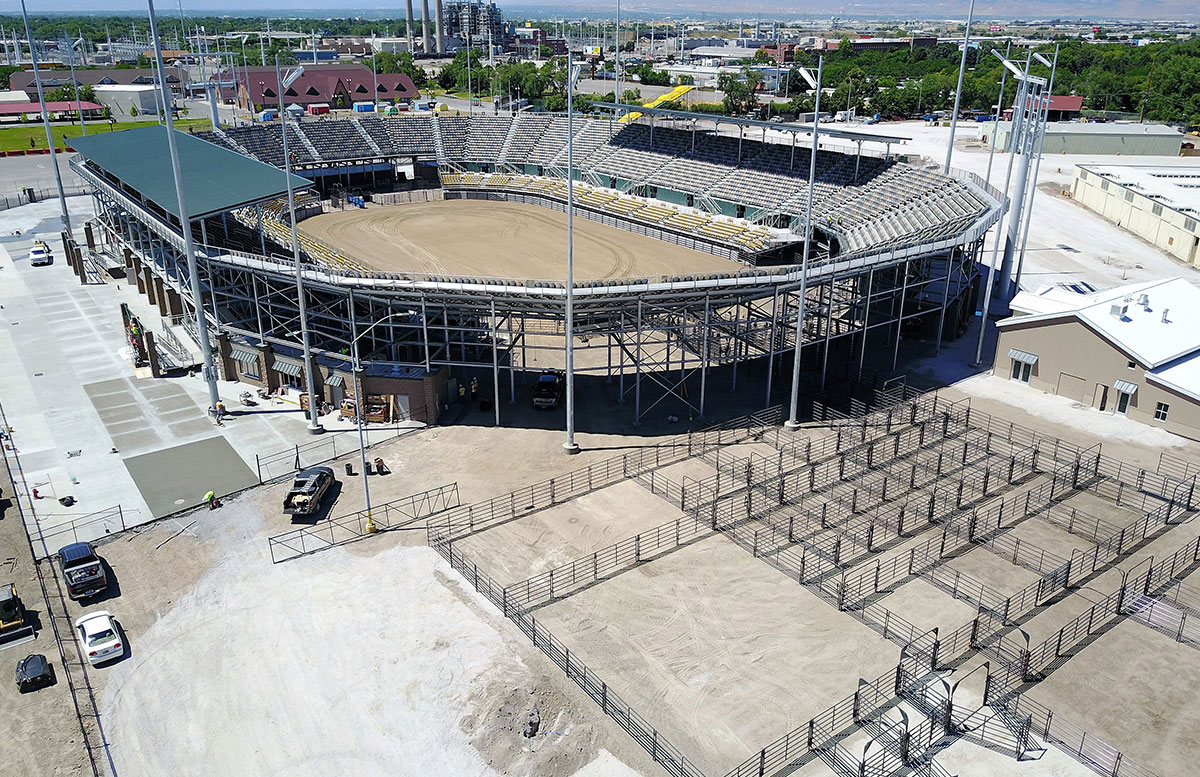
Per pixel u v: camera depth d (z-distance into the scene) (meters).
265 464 54.75
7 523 48.16
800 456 55.75
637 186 116.75
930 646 38.25
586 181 124.12
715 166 111.62
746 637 38.94
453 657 37.72
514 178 126.25
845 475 53.34
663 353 73.38
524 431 59.38
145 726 34.19
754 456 55.81
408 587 42.62
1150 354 59.56
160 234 70.38
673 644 38.44
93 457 55.62
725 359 71.56
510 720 34.25
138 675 36.91
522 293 54.97
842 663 37.28
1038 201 130.12
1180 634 39.06
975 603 41.19
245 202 69.06
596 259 91.62
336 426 60.16
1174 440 57.75
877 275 74.69
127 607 41.28
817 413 62.09
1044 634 39.09
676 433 59.16
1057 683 36.16
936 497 50.69
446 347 61.66
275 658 37.81
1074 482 51.97
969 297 79.38
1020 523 48.00
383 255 92.75
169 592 42.34
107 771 32.12
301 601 41.56
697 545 46.09
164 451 56.44
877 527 47.62
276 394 65.06
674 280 57.44
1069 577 43.16
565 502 50.47
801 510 49.44
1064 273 95.25
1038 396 65.06
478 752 32.81
